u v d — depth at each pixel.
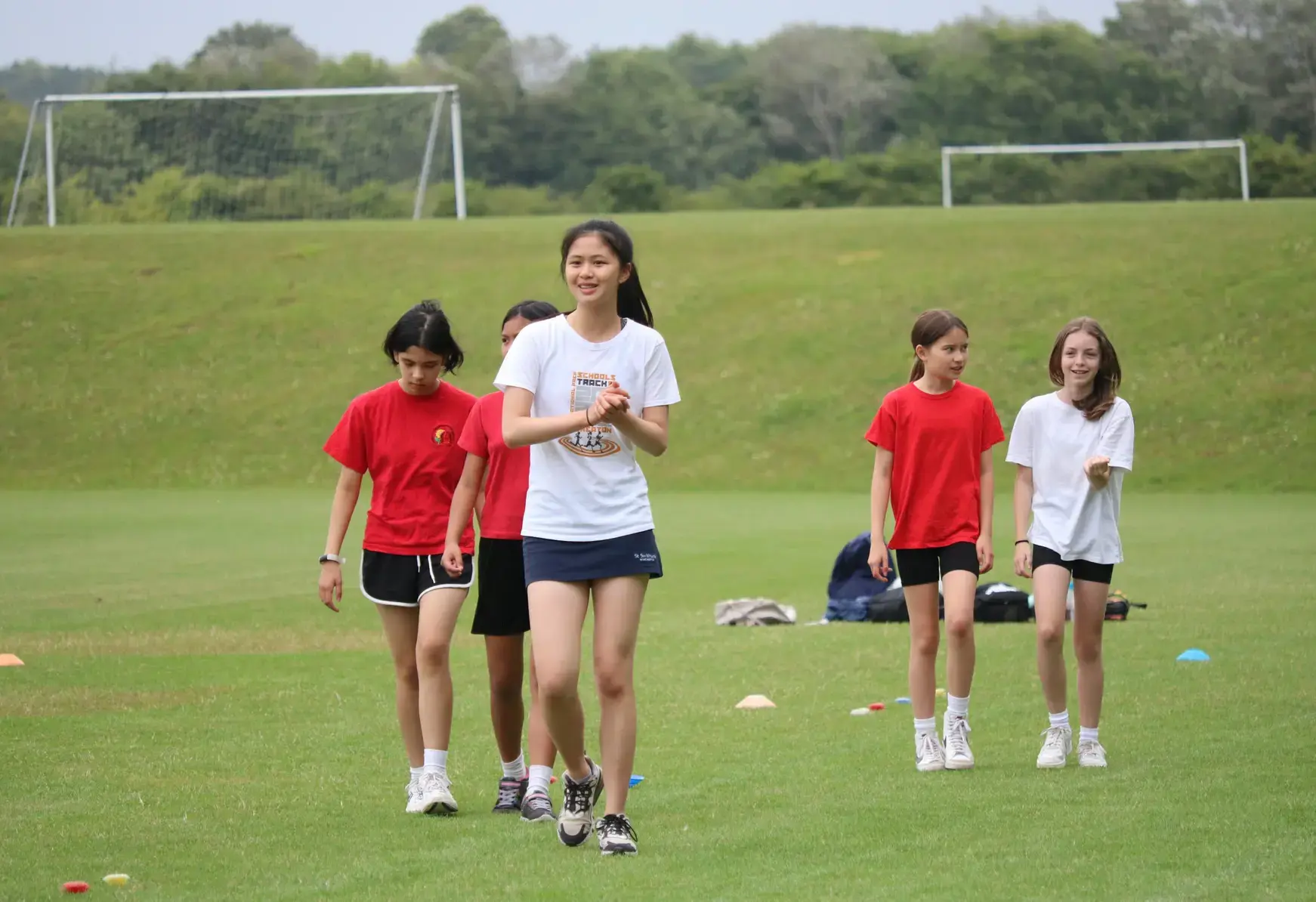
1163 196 163.75
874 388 69.44
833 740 15.26
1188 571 31.78
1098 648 13.83
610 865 10.51
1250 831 11.13
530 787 12.13
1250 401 64.44
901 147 189.75
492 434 12.30
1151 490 57.53
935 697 17.92
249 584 31.33
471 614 27.28
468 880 10.14
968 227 90.62
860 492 58.78
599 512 10.73
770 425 66.75
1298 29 198.88
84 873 10.39
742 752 14.70
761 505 53.28
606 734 10.87
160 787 13.22
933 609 13.95
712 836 11.34
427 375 12.58
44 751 14.91
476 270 87.62
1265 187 162.25
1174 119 197.12
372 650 22.47
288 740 15.51
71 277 87.38
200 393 73.31
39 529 44.62
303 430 69.31
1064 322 73.56
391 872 10.38
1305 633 22.45
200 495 58.88
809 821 11.74
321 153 145.12
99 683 19.28
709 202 173.50
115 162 140.75
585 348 10.94
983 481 14.11
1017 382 68.06
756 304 79.81
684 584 31.73
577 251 10.86
